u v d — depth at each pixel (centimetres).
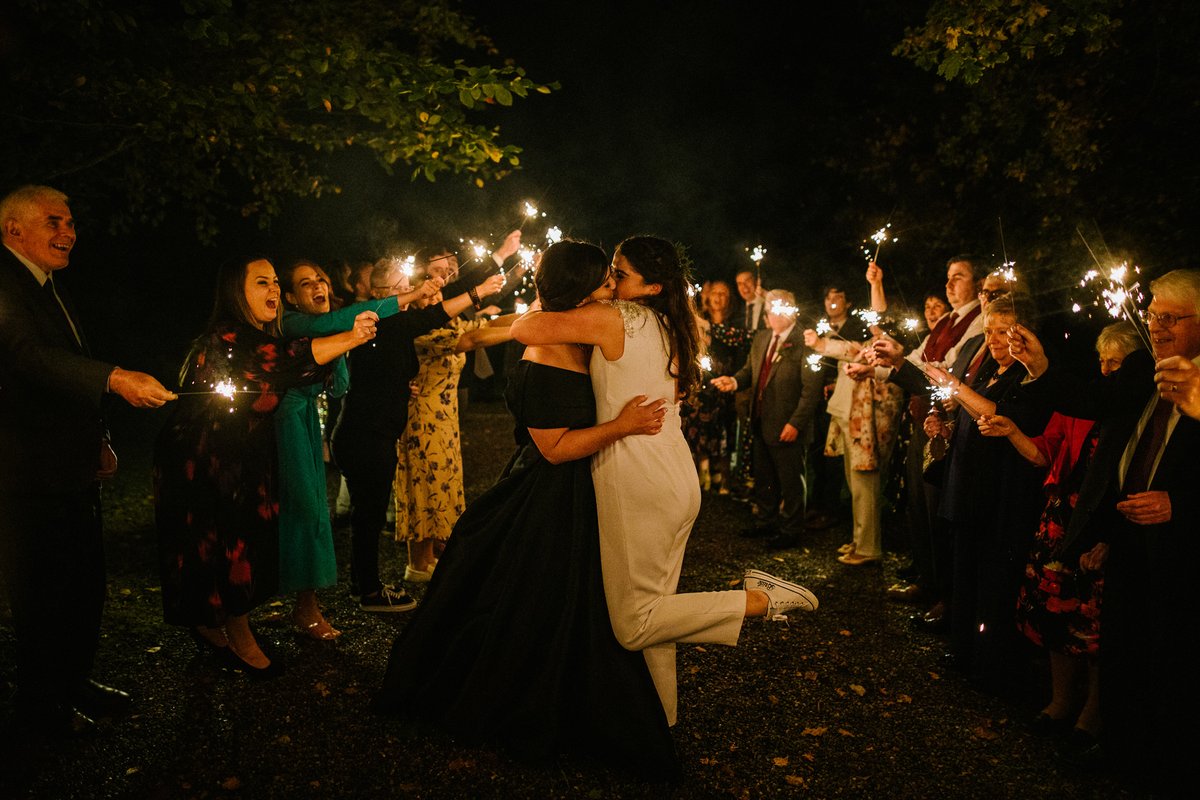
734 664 395
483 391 1323
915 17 923
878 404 539
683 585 508
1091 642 318
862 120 1023
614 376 296
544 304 303
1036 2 472
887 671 392
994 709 358
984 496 365
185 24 443
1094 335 741
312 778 293
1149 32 649
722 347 703
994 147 805
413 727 323
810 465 645
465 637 316
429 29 644
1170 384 242
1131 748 300
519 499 320
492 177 674
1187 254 678
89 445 313
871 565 543
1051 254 758
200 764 298
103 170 570
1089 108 657
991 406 345
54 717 309
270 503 354
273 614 432
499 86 514
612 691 299
